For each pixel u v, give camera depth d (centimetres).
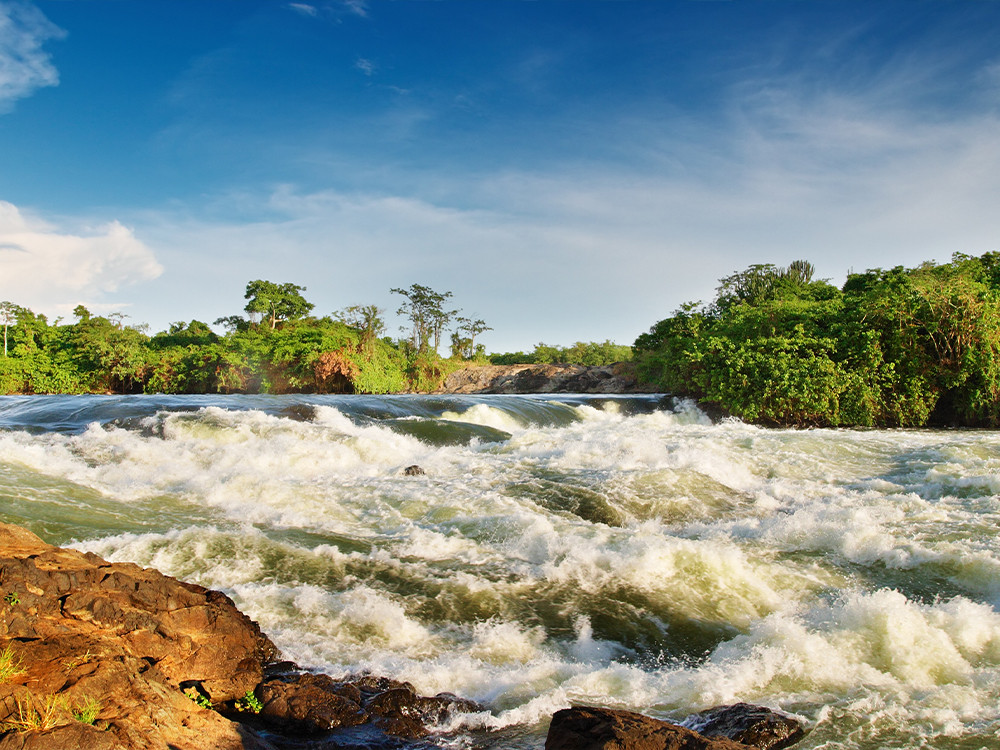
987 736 521
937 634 692
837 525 1057
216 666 579
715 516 1248
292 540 995
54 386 5581
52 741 374
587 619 785
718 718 541
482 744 521
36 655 459
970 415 2809
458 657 686
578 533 1026
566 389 6016
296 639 697
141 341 6178
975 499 1263
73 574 566
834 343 3012
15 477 1217
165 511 1127
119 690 451
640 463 1545
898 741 514
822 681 630
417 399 2945
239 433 1700
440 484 1339
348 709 551
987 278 3478
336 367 5253
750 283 5347
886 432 2316
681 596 848
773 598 859
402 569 901
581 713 484
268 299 6956
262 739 490
